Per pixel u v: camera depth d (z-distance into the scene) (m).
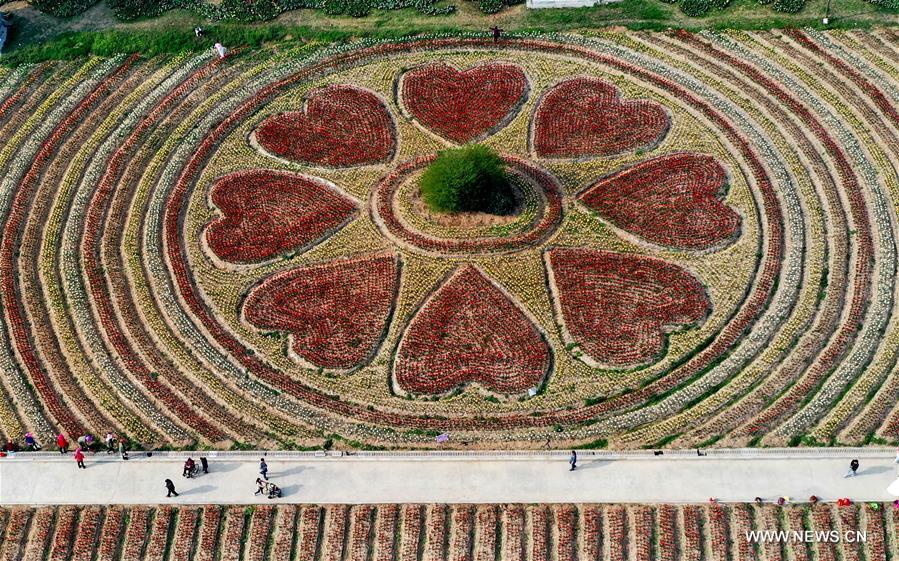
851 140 68.88
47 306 60.88
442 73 77.00
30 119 74.69
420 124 72.69
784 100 72.69
